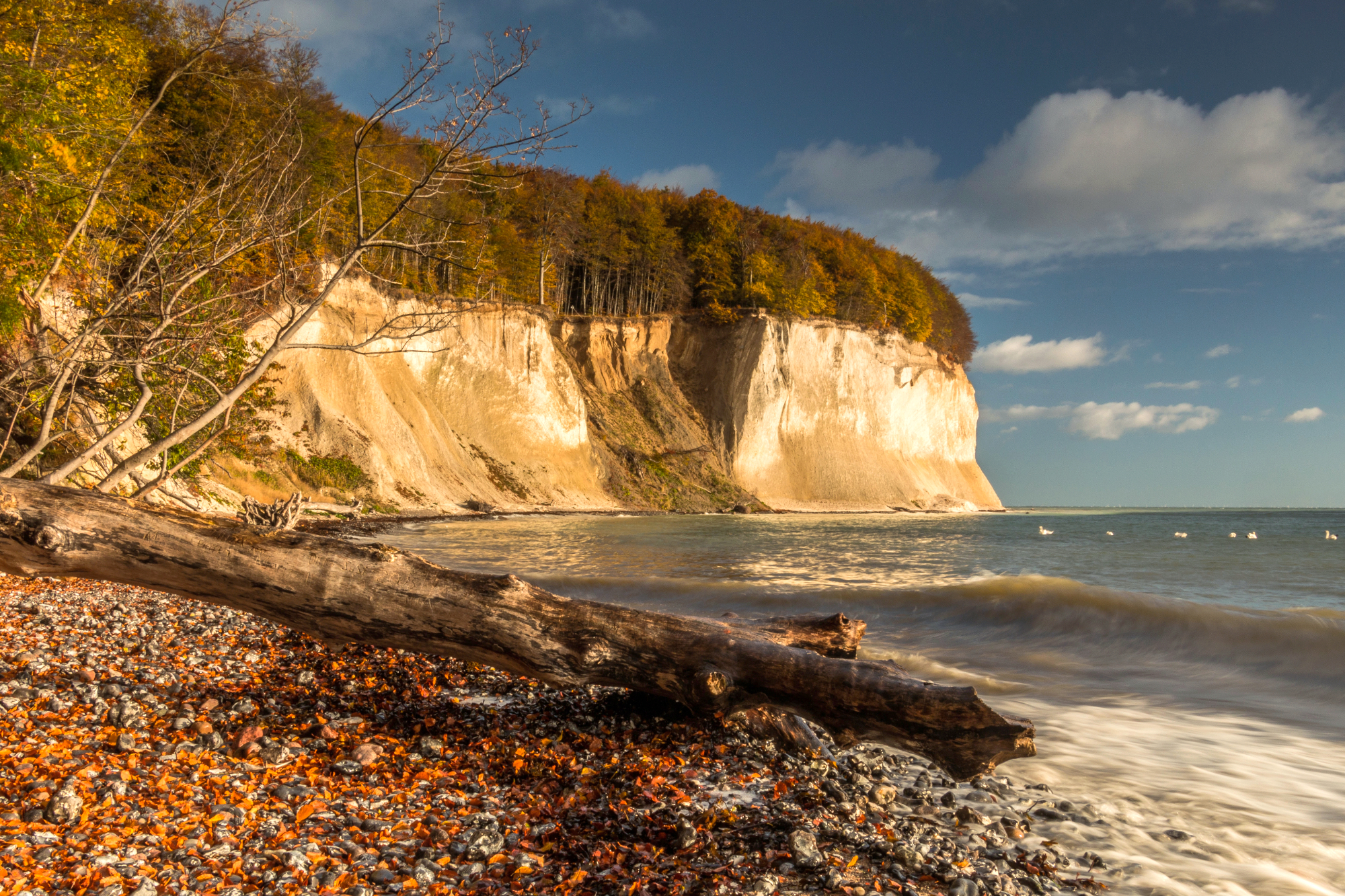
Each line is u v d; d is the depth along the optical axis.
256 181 9.47
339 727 4.97
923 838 3.85
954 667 8.54
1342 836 4.02
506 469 52.84
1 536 4.38
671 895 3.12
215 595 4.88
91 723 4.60
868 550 27.14
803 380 76.88
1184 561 22.59
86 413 11.37
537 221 66.25
